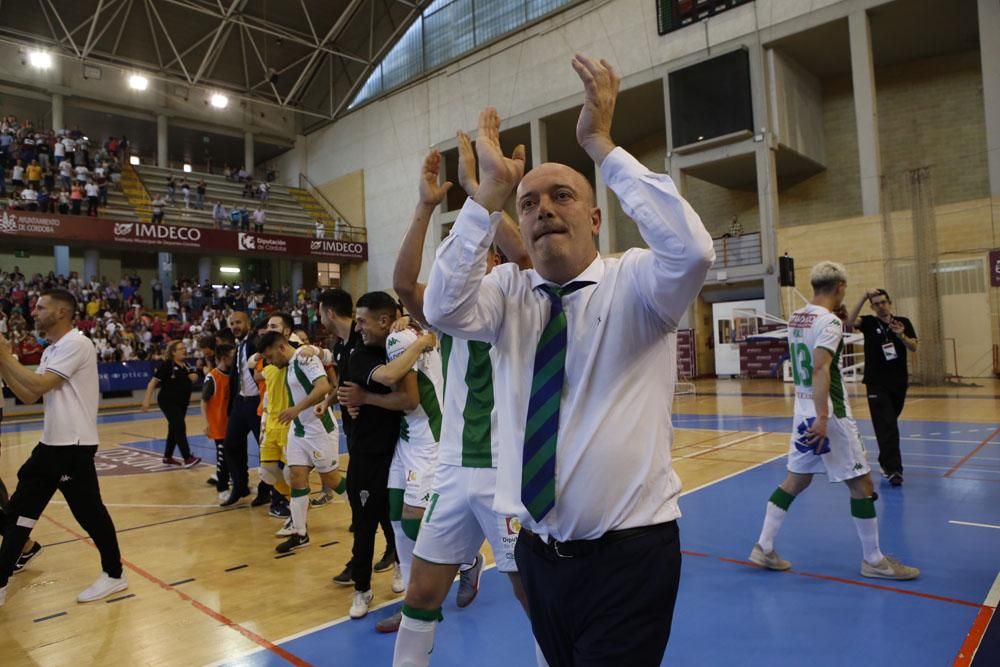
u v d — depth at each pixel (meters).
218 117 26.56
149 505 6.05
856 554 3.85
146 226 20.45
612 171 1.36
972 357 14.22
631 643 1.34
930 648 2.64
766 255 16.72
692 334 18.77
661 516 1.40
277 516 5.51
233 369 6.05
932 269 14.37
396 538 3.23
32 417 16.38
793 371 3.64
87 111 23.81
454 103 23.16
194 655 2.88
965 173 16.61
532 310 1.50
